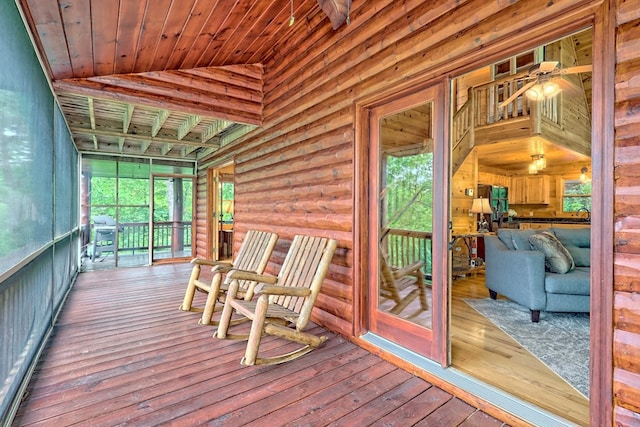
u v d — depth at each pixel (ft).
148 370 7.82
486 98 20.02
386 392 6.97
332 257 9.91
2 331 5.65
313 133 11.68
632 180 4.73
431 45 7.56
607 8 4.91
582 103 23.56
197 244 26.45
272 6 10.34
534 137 17.42
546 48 19.56
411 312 8.48
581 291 10.87
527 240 13.48
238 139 18.17
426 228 8.11
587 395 6.61
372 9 9.20
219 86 14.25
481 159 25.38
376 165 9.48
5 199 5.79
